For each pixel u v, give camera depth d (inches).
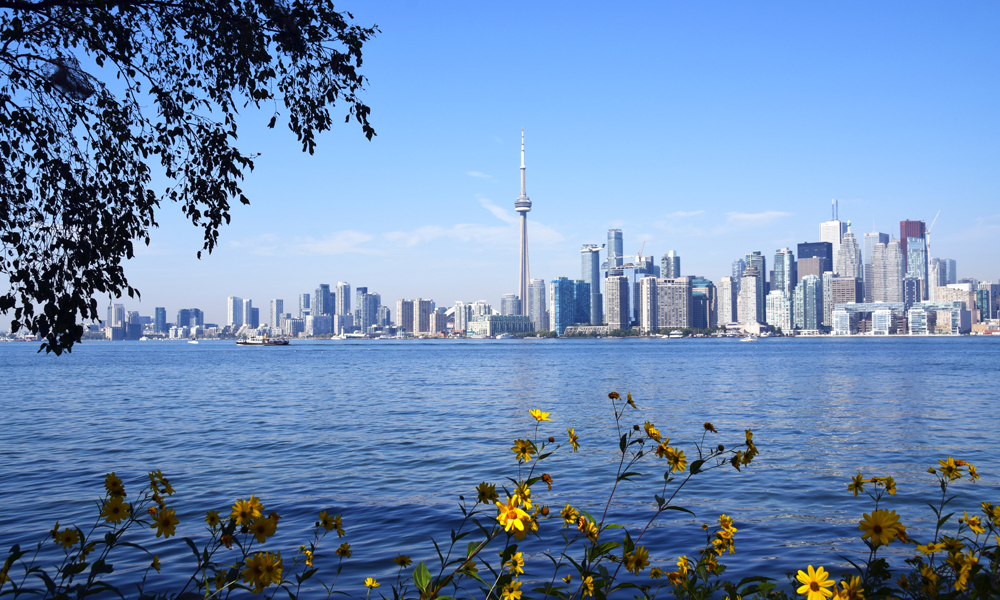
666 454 216.8
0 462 907.4
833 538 515.8
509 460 915.4
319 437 1168.2
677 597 256.4
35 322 310.5
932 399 1897.1
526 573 420.5
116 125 357.7
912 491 694.5
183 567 435.5
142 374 3631.9
